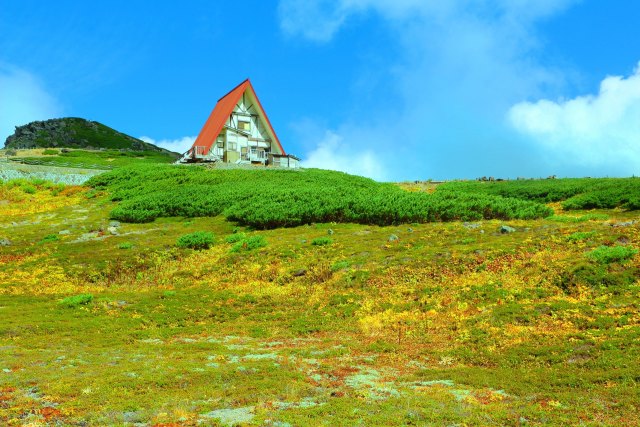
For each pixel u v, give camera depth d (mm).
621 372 13828
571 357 15742
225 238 38812
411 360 17266
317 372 15609
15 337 20234
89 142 179875
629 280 20828
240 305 25547
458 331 19547
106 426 11250
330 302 24859
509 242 29250
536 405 12328
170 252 36156
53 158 106000
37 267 33094
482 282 24047
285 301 25734
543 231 31641
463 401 12727
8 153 120375
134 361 16828
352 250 32219
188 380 14555
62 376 14805
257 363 16344
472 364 16578
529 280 23109
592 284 21281
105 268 33125
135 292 28188
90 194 59281
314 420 11227
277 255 33031
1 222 46906
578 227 30375
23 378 14555
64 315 23281
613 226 29656
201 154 79062
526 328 18578
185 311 24625
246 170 69625
